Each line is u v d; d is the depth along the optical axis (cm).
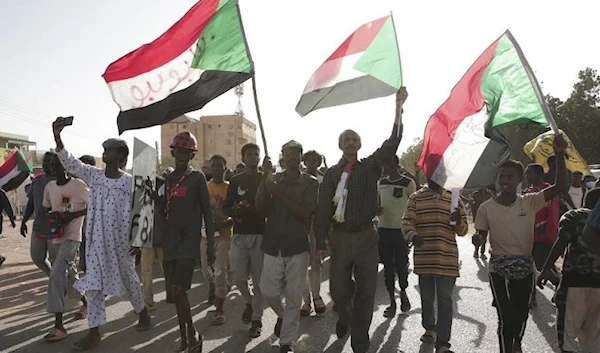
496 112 454
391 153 479
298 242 496
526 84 449
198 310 689
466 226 505
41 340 549
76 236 565
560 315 414
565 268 410
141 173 523
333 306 709
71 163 521
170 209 490
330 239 492
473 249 1373
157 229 552
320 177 815
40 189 638
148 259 666
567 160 821
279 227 500
